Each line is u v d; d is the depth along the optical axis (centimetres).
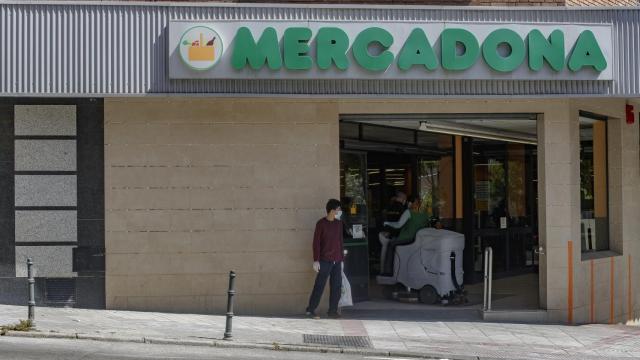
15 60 1238
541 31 1292
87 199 1343
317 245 1329
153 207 1354
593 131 1631
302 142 1379
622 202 1652
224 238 1366
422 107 1395
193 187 1362
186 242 1360
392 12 1279
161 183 1355
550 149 1416
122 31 1252
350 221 1514
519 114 1428
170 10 1259
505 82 1299
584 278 1465
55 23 1245
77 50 1246
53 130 1338
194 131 1362
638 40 1313
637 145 1747
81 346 1057
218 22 1255
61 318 1235
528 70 1292
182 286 1359
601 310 1533
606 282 1557
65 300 1344
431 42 1276
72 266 1341
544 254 1423
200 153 1362
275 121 1376
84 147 1342
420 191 1811
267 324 1282
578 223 1446
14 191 1334
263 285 1373
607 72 1301
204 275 1362
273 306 1377
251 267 1371
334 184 1384
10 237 1335
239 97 1288
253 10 1266
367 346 1141
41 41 1243
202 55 1245
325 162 1382
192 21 1251
